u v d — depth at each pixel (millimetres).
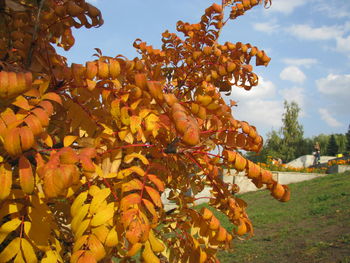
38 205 504
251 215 5695
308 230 4395
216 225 667
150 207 507
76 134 685
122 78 635
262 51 1087
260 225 5039
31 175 449
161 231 829
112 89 628
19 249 475
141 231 461
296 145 22219
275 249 3977
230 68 950
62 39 892
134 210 479
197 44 1260
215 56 1062
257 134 723
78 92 626
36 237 488
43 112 476
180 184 895
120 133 598
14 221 488
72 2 675
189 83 1145
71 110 620
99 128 658
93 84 555
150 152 709
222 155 706
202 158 797
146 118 602
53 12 711
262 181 687
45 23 729
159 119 625
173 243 787
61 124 704
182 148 732
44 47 728
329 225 4430
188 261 727
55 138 734
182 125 517
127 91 635
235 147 749
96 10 717
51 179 434
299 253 3695
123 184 527
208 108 650
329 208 5215
